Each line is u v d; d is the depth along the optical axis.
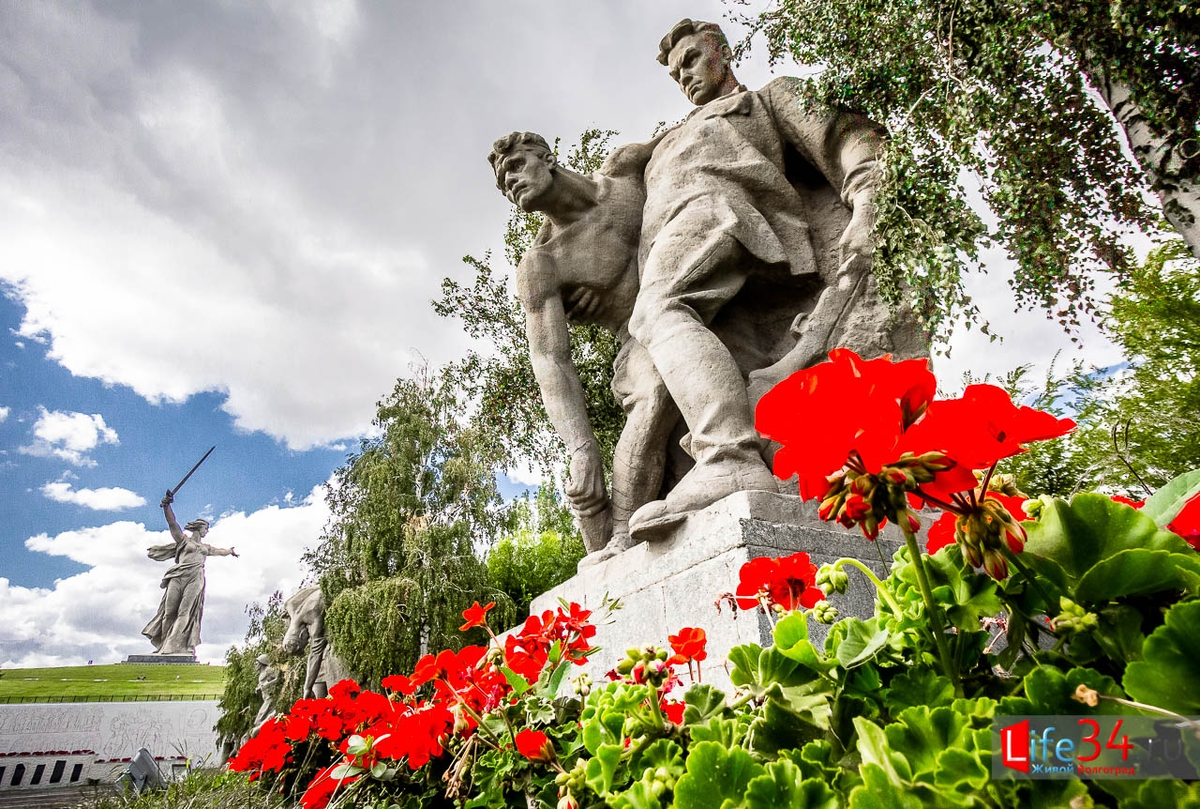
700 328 4.24
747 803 0.82
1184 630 0.68
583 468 5.00
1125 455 1.76
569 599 4.52
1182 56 3.99
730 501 3.37
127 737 24.30
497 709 2.06
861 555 3.06
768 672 1.09
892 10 4.29
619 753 1.22
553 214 5.65
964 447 0.76
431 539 16.45
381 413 19.36
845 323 4.25
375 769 2.49
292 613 19.16
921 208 3.96
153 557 64.50
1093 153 4.68
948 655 0.89
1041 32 4.04
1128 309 10.86
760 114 5.16
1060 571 0.85
